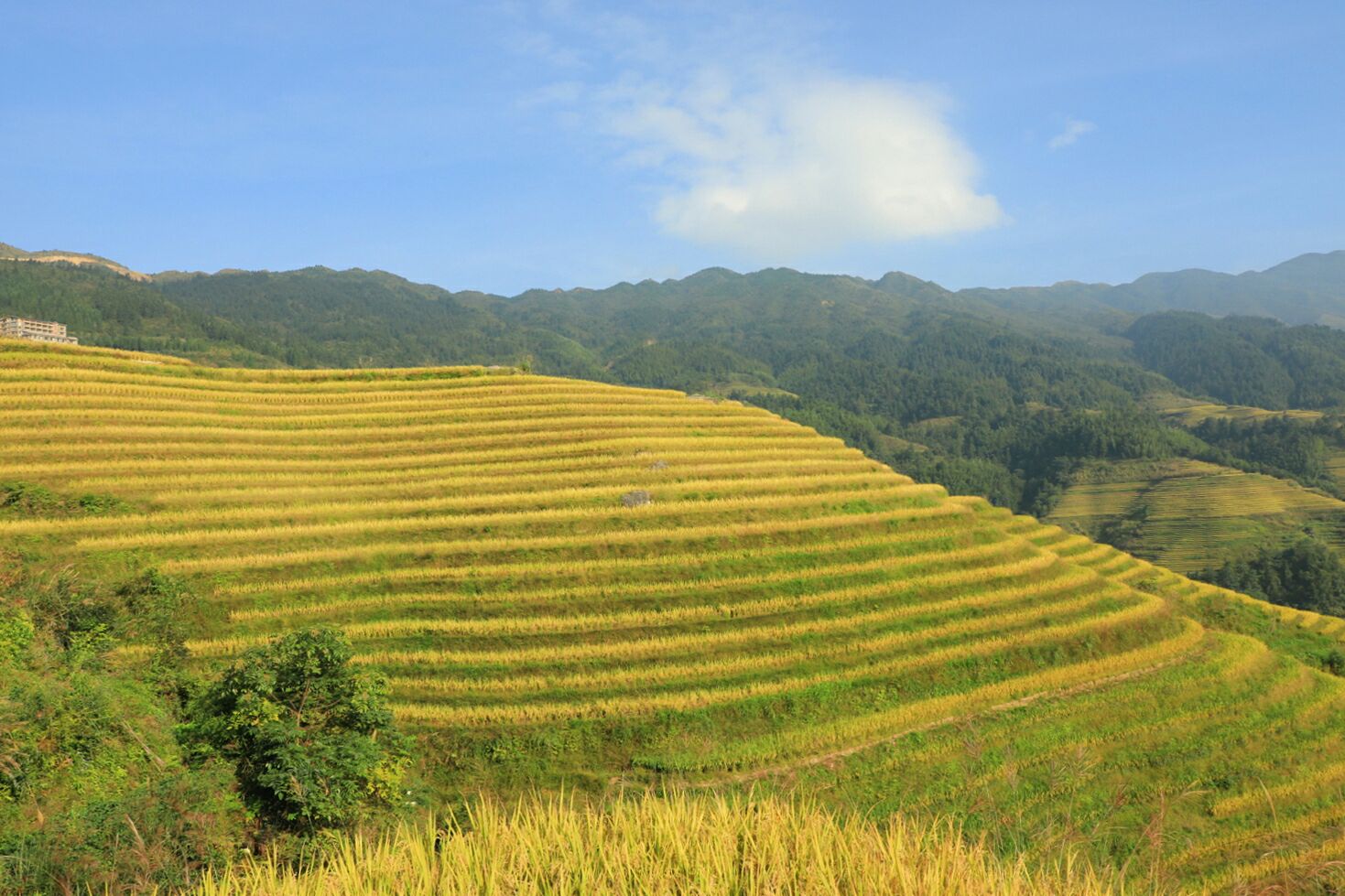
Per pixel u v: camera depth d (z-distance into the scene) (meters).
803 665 36.62
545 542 42.62
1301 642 59.84
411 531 42.97
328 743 20.64
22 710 17.53
